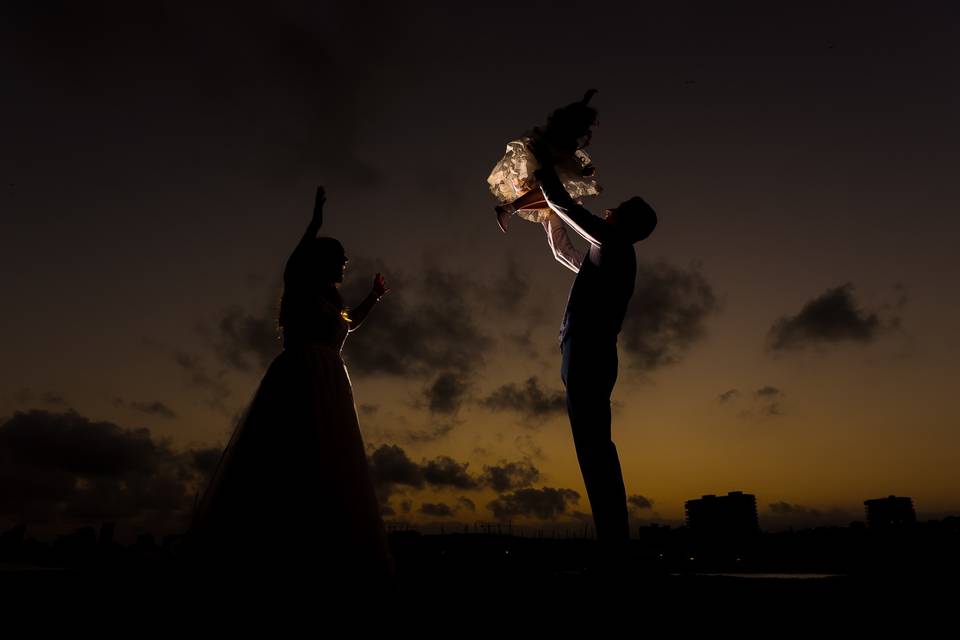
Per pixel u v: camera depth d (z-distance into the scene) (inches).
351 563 114.3
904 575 113.8
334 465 122.3
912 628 88.5
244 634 99.8
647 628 95.7
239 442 125.1
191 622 102.5
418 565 142.2
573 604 108.8
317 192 143.8
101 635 95.0
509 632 97.7
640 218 141.3
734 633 91.0
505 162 158.2
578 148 150.2
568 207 137.6
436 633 98.8
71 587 114.7
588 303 134.6
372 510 122.8
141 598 110.0
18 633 93.6
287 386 128.1
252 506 117.8
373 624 104.7
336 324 138.9
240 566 112.3
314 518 116.3
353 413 132.8
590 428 128.1
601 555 119.3
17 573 122.3
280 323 138.6
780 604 102.7
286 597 109.5
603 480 124.3
